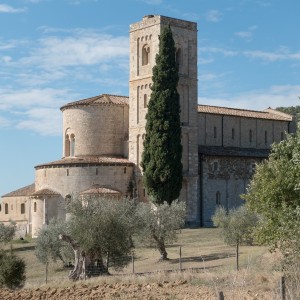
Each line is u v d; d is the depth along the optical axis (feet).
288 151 135.64
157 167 315.58
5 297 130.11
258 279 132.98
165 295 123.34
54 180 345.51
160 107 318.65
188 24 358.64
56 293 133.39
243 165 377.50
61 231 235.20
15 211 444.55
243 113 406.82
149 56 352.69
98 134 365.81
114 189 337.52
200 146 373.40
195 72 359.25
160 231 245.04
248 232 220.84
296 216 120.78
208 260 233.14
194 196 351.46
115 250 191.21
